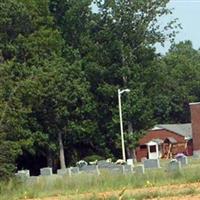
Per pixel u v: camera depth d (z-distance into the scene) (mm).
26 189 63531
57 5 169250
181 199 42375
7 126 80688
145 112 155875
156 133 193000
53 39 147625
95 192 54094
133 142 154500
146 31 162000
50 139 146250
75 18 166000
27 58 144750
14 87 93938
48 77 137000
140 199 45031
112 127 154875
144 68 159875
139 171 72062
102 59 158375
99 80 157875
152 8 161625
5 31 144750
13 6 144000
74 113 148500
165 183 58531
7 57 143000
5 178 71188
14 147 77938
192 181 58844
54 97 140625
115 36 160125
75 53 157625
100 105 156375
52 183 65562
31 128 140500
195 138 177875
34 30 149500
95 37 162625
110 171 76062
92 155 155000
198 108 178000
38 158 151500
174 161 82500
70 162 155000
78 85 146250
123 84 157625
